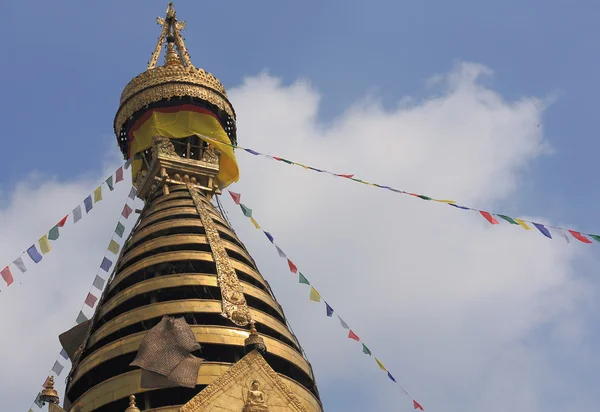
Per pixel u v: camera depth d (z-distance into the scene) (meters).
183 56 76.25
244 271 59.53
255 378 47.25
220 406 45.69
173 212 63.88
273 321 56.81
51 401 49.94
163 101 70.25
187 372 48.94
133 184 71.00
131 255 60.97
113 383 50.94
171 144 69.00
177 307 54.25
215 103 71.31
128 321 54.53
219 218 65.19
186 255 58.66
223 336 52.53
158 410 48.16
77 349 59.22
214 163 69.62
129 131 71.44
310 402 52.66
